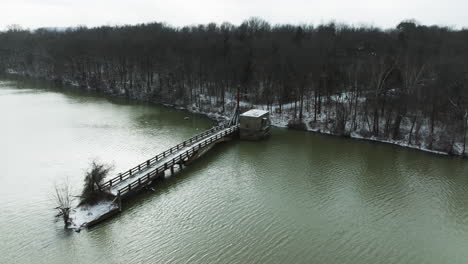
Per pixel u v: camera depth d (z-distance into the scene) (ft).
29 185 121.80
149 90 300.81
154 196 118.52
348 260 87.35
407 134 188.03
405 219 107.34
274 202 116.47
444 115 182.91
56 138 178.50
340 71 232.53
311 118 221.87
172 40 317.01
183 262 84.07
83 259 83.41
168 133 194.59
